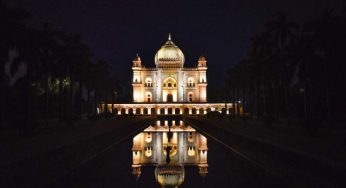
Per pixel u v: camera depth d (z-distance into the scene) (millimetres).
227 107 99250
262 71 55625
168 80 111562
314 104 44625
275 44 48562
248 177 17078
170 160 22406
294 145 21656
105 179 16906
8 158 17375
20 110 42469
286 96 46781
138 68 108688
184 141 34000
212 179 16781
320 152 18250
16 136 29969
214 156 24031
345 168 13727
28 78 40750
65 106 58406
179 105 100875
